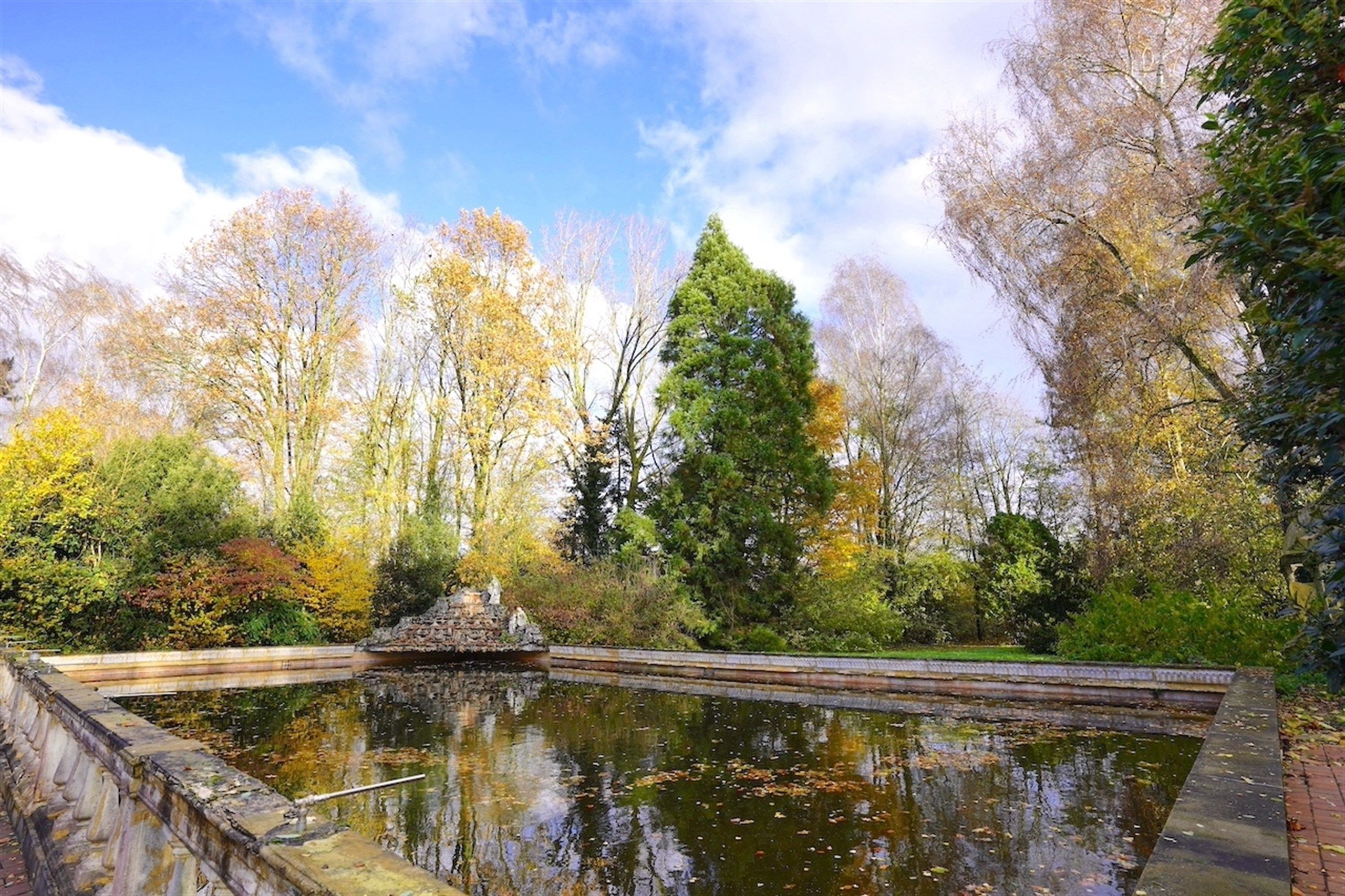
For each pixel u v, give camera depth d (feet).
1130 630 35.29
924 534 85.71
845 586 60.95
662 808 18.37
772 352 64.69
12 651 20.85
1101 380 37.99
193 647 49.49
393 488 73.77
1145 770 20.86
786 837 16.11
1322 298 9.29
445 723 30.78
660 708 34.91
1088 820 16.71
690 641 54.90
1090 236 37.19
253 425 71.20
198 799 6.34
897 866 14.30
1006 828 16.28
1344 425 10.33
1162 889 6.63
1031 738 25.90
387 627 59.93
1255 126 11.03
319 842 5.26
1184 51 33.68
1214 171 11.01
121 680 43.27
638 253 86.48
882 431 79.10
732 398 63.67
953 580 69.21
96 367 76.89
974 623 73.36
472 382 74.79
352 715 33.12
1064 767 21.50
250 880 5.32
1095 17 36.14
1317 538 11.99
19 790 13.98
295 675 49.01
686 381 65.36
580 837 16.37
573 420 78.38
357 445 75.41
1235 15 10.77
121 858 7.87
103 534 46.68
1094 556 42.04
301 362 72.02
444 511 77.00
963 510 87.71
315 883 4.49
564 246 86.48
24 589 42.52
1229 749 12.82
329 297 73.97
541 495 77.25
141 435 64.90
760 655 44.24
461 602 60.39
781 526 60.39
